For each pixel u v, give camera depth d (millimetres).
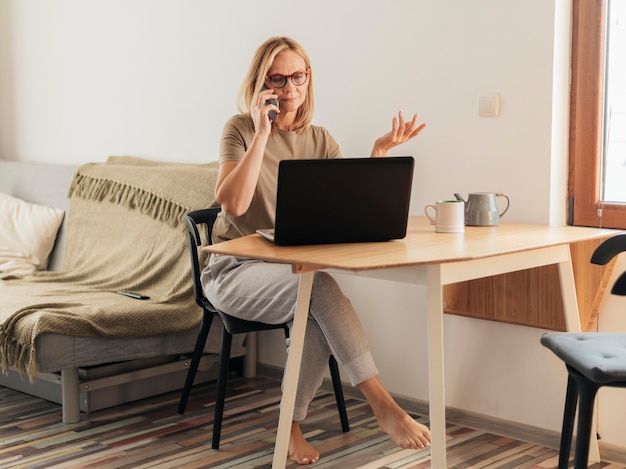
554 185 2514
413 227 2385
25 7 4305
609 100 2488
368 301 3006
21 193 3994
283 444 2125
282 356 3307
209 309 2705
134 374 2922
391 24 2840
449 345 2775
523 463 2410
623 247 1974
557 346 1817
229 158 2422
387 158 1972
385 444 2566
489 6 2586
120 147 3871
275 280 2254
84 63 4004
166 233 3199
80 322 2711
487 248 1919
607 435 2451
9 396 3078
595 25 2480
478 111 2629
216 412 2520
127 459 2432
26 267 3648
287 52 2486
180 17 3541
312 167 1918
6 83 4473
